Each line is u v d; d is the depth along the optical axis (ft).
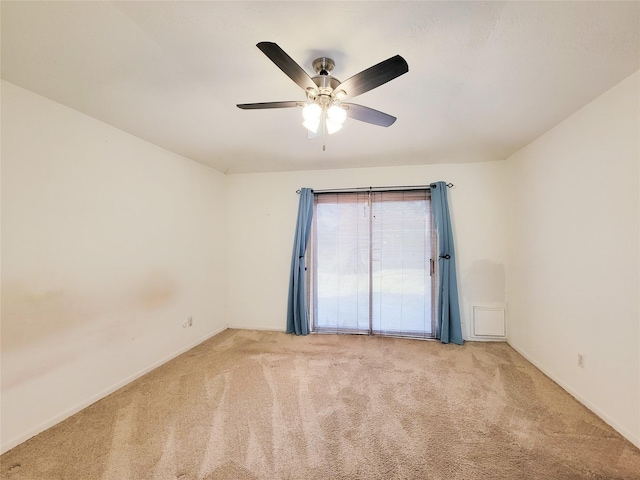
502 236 11.14
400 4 3.75
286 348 10.66
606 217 6.15
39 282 6.15
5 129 5.63
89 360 7.14
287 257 12.91
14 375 5.73
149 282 9.03
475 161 11.30
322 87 4.85
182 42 4.51
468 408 6.78
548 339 8.29
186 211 10.75
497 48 4.63
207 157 10.75
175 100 6.38
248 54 4.80
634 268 5.53
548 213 8.24
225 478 4.87
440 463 5.15
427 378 8.25
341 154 10.41
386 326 12.01
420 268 11.73
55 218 6.46
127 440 5.78
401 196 11.93
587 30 4.20
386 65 3.91
